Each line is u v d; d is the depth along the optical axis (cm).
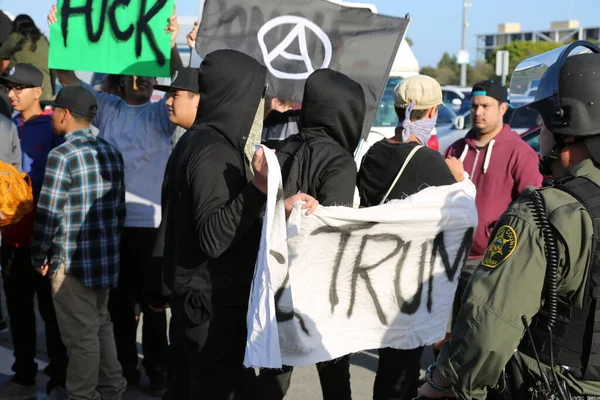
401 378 337
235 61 278
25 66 495
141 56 452
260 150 241
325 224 260
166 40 450
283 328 259
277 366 243
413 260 275
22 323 468
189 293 275
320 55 421
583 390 202
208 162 266
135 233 473
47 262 407
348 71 420
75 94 406
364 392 470
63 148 401
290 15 421
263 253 239
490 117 443
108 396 434
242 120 279
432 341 285
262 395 295
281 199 243
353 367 512
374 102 419
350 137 310
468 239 282
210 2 422
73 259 402
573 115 208
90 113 412
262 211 253
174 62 477
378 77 420
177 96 414
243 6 421
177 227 279
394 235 269
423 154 328
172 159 290
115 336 481
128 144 474
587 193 201
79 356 409
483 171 444
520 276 197
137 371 488
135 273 478
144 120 478
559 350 202
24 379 473
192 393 286
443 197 271
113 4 451
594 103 207
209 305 274
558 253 197
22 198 410
